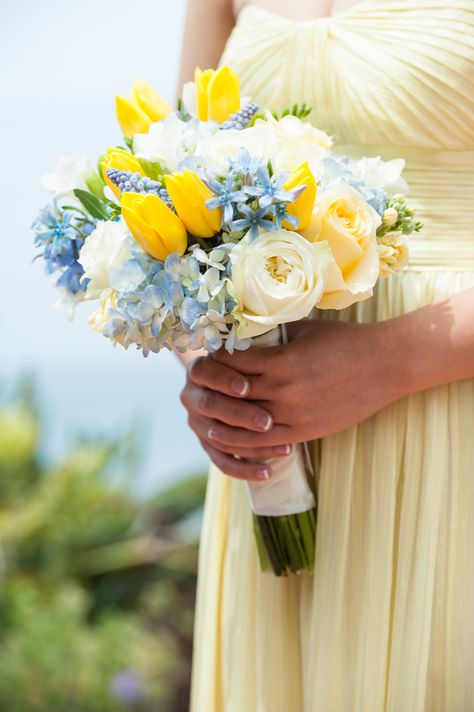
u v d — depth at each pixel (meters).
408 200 1.16
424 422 1.13
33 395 3.62
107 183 1.07
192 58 1.39
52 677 2.84
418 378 1.10
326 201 1.04
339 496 1.15
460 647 1.11
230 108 1.12
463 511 1.12
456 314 1.10
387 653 1.13
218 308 1.02
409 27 1.16
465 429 1.13
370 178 1.08
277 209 1.02
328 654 1.14
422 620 1.11
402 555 1.12
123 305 1.02
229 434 1.14
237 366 1.12
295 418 1.11
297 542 1.16
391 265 1.08
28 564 3.22
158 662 2.94
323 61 1.19
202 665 1.28
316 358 1.10
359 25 1.18
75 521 3.26
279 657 1.20
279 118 1.19
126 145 1.14
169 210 1.01
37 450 3.52
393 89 1.15
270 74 1.22
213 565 1.28
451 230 1.16
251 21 1.25
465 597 1.12
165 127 1.07
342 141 1.19
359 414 1.11
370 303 1.17
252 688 1.22
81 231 1.13
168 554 3.26
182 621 3.12
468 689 1.11
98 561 3.24
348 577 1.15
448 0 1.15
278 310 1.01
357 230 1.04
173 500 3.37
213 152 1.04
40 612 3.00
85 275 1.05
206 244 1.05
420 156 1.16
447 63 1.13
